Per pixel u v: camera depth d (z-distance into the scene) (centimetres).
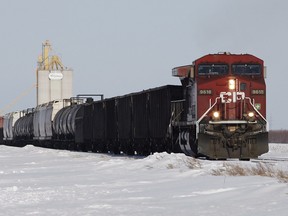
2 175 6084
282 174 4438
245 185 3981
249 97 7725
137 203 3359
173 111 8838
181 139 8231
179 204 3250
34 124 19638
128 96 11262
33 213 3016
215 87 7681
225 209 2953
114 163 7112
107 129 12662
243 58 7838
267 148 7588
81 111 14700
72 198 3722
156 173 5659
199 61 7794
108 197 3728
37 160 9688
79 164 7900
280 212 2728
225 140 7481
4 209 3219
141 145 10638
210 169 5369
